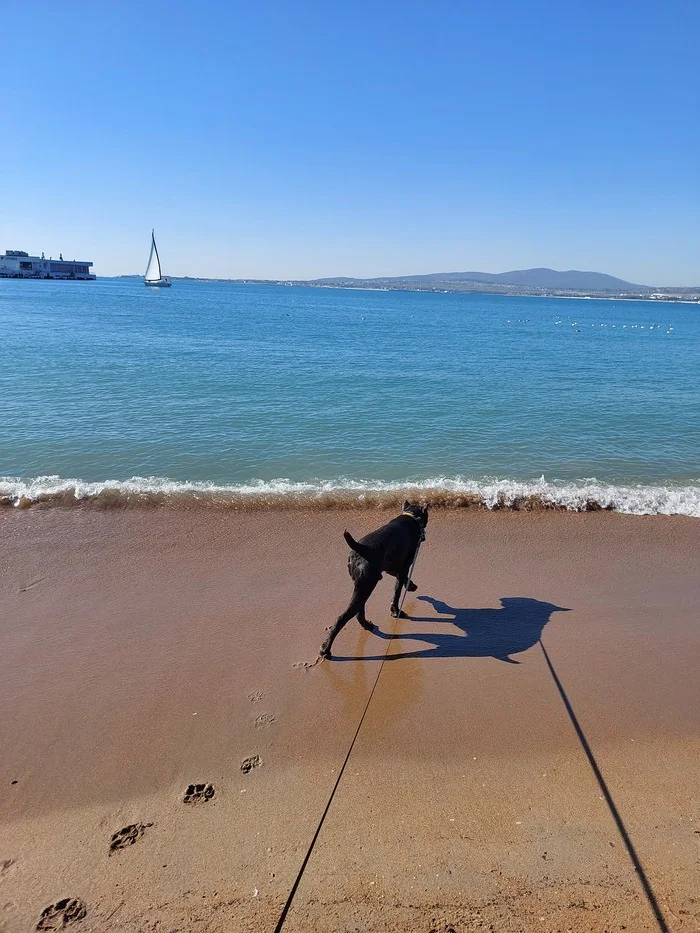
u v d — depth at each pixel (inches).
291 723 150.3
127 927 97.7
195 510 295.7
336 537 267.7
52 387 582.2
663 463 398.6
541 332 1945.1
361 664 176.7
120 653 178.9
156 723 149.5
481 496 323.6
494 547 263.4
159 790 128.3
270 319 2097.7
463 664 177.8
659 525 292.4
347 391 615.5
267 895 103.3
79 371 684.1
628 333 2091.5
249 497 313.6
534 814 122.2
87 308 2222.0
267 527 277.1
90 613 201.0
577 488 338.6
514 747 142.6
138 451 390.6
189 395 565.9
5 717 150.5
